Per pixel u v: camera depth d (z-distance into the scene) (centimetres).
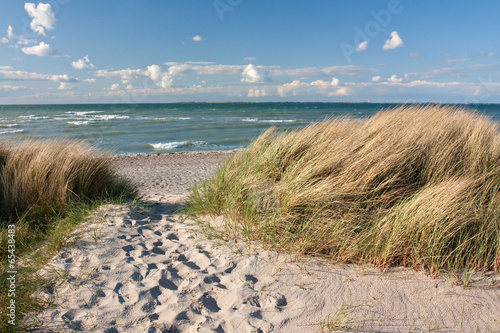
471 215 318
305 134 524
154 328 234
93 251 334
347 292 260
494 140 462
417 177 405
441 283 267
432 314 236
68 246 344
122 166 1266
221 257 324
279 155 491
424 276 277
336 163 402
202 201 448
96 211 445
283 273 290
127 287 280
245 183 412
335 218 342
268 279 284
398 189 381
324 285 270
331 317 236
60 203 456
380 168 379
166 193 711
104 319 241
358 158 402
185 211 468
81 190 496
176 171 1141
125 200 516
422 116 534
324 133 511
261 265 304
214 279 292
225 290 275
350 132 510
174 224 427
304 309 246
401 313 237
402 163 394
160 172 1121
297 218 350
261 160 492
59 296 265
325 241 321
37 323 233
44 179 477
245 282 281
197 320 243
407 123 501
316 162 412
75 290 272
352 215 341
